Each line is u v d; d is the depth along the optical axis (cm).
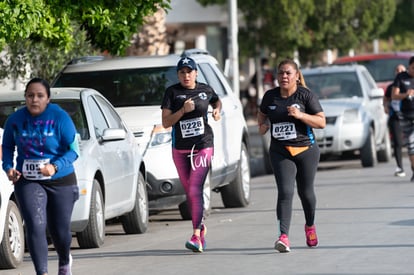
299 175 2655
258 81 9019
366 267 2331
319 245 2711
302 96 2617
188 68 2780
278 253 2612
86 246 2919
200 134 2778
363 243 2705
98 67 3709
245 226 3253
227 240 2925
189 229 3356
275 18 7456
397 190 4097
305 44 7506
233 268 2411
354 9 7588
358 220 3198
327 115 5259
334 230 2994
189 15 7819
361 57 6700
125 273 2436
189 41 9031
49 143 2181
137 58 3775
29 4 3178
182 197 3453
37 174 2180
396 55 6675
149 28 5241
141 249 2864
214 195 4616
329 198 3925
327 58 8500
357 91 5500
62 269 2255
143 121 3441
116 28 3619
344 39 7712
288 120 2612
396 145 4700
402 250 2561
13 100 3080
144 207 3312
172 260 2606
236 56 5825
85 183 2784
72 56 4231
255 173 5772
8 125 2200
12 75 4172
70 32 3612
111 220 3784
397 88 4466
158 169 3384
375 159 5406
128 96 3616
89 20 3491
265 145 5500
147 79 3656
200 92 2798
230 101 3881
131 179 3189
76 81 3672
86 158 2822
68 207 2212
